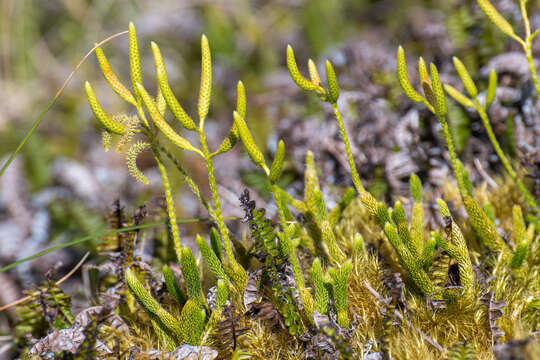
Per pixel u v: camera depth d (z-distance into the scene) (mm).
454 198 856
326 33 2232
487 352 748
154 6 2621
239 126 709
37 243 1229
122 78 2227
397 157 931
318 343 738
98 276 854
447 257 759
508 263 780
